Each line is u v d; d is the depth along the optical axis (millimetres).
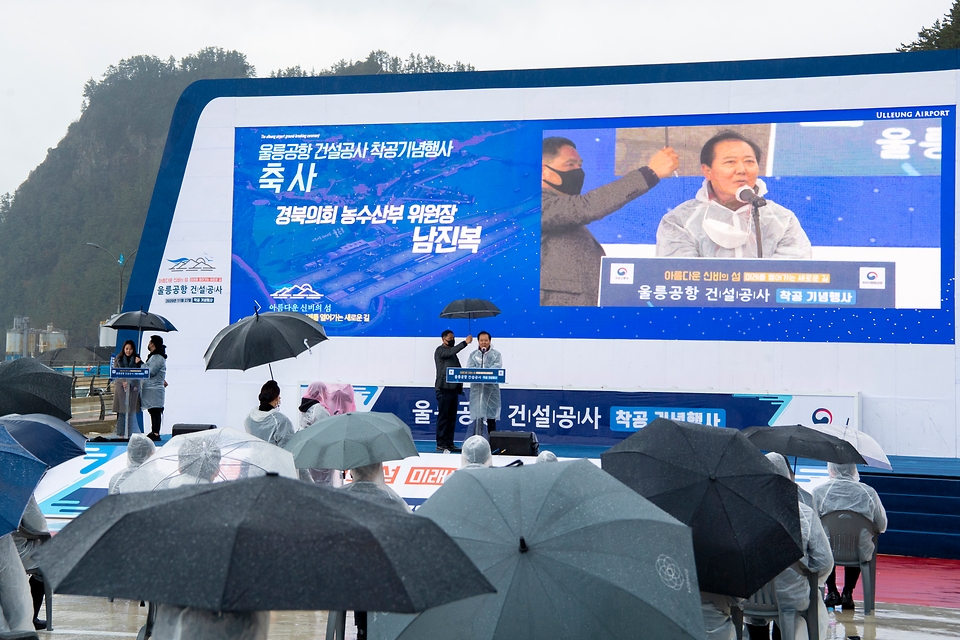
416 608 2264
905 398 13680
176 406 15477
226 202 15625
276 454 5129
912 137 13812
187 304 15609
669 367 14352
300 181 15484
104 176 140250
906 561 10680
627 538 2918
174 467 4969
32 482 4113
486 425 13430
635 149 14586
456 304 13555
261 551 2330
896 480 11469
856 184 13953
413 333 15102
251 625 2889
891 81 13875
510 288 14852
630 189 14578
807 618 5480
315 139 15484
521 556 2834
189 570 2295
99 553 2400
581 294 14641
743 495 4074
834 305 13938
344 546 2377
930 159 13750
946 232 13672
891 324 13766
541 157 14867
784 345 14039
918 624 7656
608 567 2809
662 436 4348
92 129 143500
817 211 14039
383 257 15227
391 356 15125
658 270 14453
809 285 14016
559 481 3133
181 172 15719
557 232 14750
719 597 4582
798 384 13984
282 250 15469
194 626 2830
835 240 13977
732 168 14289
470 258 14984
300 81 15516
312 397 9375
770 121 14211
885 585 9391
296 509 2502
